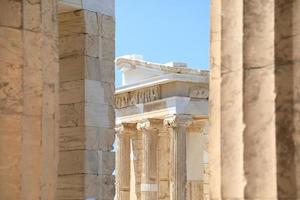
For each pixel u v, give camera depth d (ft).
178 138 171.32
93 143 69.26
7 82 33.76
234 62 25.76
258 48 24.98
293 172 23.84
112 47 72.54
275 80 24.40
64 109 70.18
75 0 68.85
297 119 23.91
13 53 34.06
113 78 72.33
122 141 193.16
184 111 171.63
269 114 24.47
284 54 24.36
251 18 25.25
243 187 24.80
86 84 69.05
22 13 34.53
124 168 192.75
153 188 181.27
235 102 25.55
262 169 24.50
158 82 174.91
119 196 191.62
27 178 33.83
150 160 181.88
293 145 23.91
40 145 34.50
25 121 34.04
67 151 69.62
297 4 24.17
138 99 185.68
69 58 70.33
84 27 69.62
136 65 183.93
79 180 68.23
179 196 170.60
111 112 71.82
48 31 35.99
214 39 26.84
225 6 26.30
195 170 182.09
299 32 24.07
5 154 33.30
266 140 24.50
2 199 32.91
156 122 183.62
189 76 172.04
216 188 26.09
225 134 25.80
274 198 23.99
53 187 35.45
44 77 35.29
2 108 33.50
